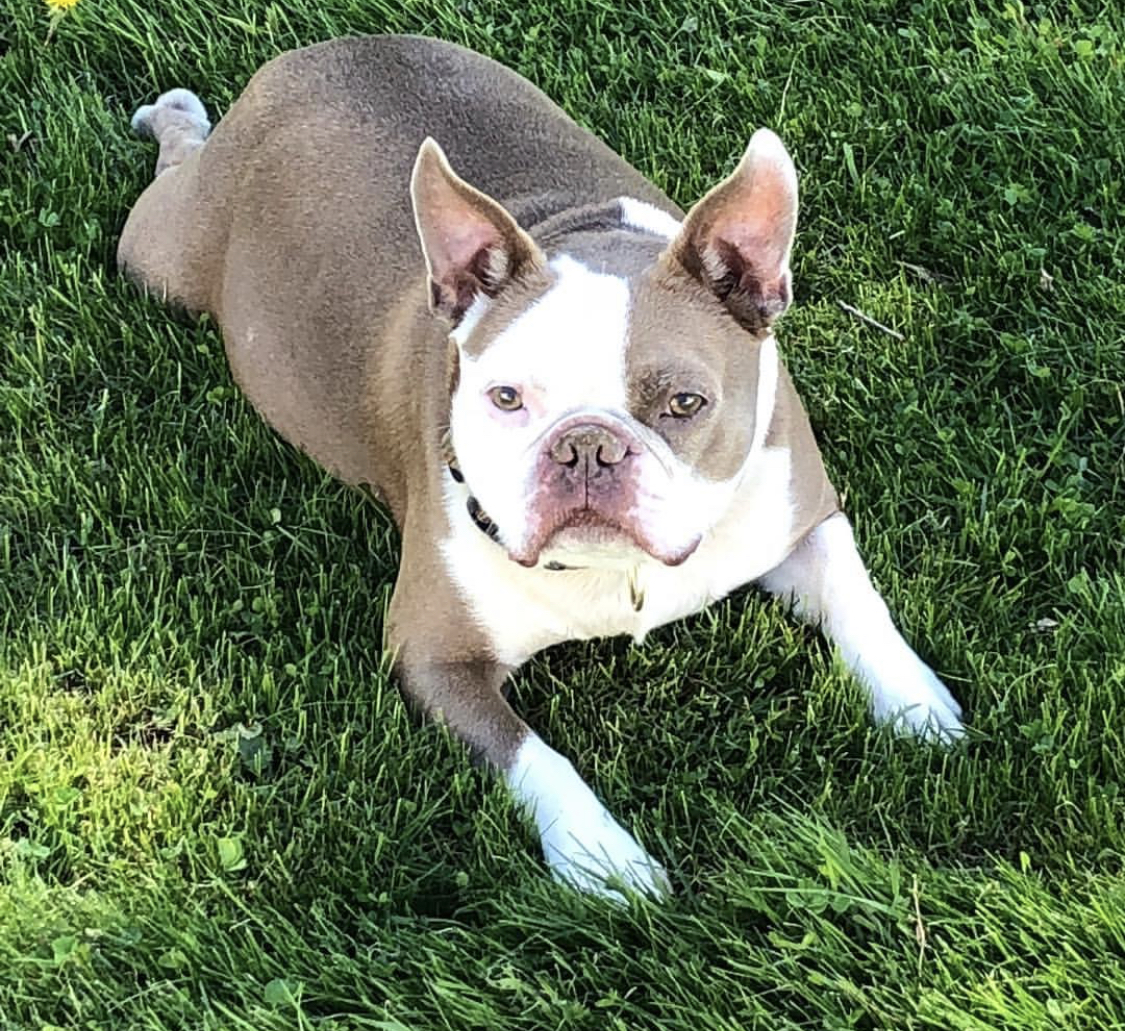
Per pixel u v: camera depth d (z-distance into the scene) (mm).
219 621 1328
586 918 1192
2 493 1397
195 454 1412
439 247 1161
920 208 1504
